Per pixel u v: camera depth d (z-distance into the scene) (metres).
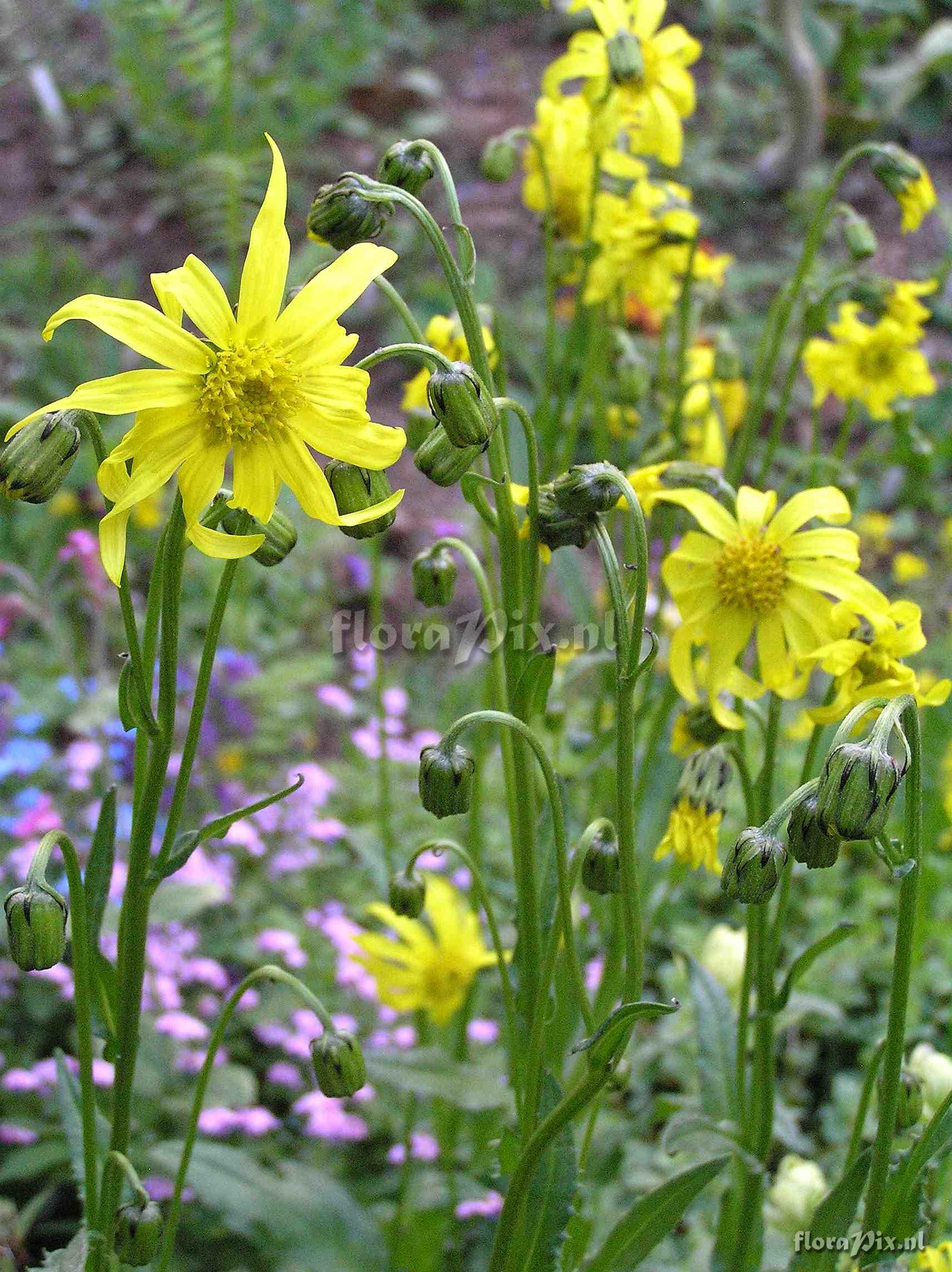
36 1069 0.45
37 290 0.91
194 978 0.49
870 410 0.47
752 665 0.45
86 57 1.17
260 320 0.28
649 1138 0.50
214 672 0.64
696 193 1.11
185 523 0.28
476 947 0.43
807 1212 0.39
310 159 1.04
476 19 1.31
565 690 0.47
